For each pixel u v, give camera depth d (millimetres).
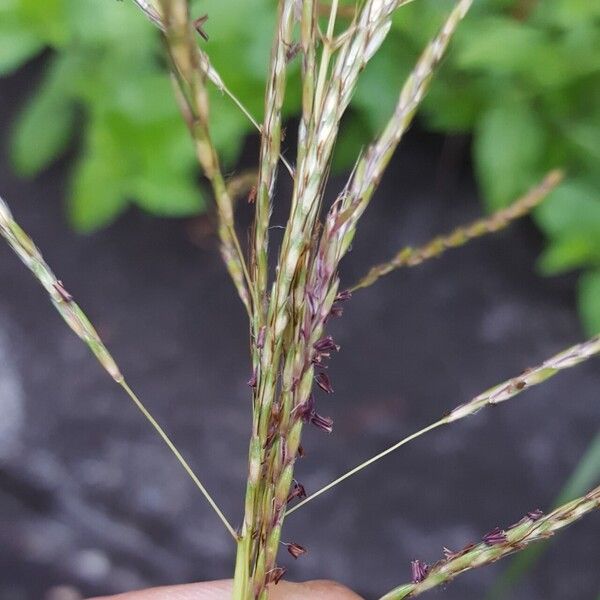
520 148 313
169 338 384
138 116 307
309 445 361
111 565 356
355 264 394
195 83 109
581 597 333
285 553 343
